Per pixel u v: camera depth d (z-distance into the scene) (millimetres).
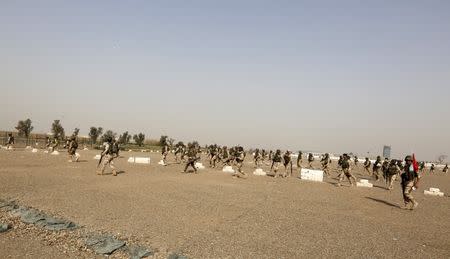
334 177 36438
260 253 9062
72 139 33031
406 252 9758
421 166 48375
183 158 43469
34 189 16391
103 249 8781
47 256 8273
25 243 9055
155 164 37219
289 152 31984
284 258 8773
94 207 13242
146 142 104375
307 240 10453
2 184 17156
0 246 8711
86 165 30297
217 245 9547
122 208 13352
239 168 28156
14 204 12938
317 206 16547
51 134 81562
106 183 19750
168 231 10625
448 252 10000
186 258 8352
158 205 14312
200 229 11062
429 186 34219
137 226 10969
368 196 21562
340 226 12555
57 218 11375
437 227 13398
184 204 14852
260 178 28812
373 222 13656
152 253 8695
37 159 33656
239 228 11445
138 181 21453
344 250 9641
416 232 12328
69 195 15352
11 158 33031
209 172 31281
